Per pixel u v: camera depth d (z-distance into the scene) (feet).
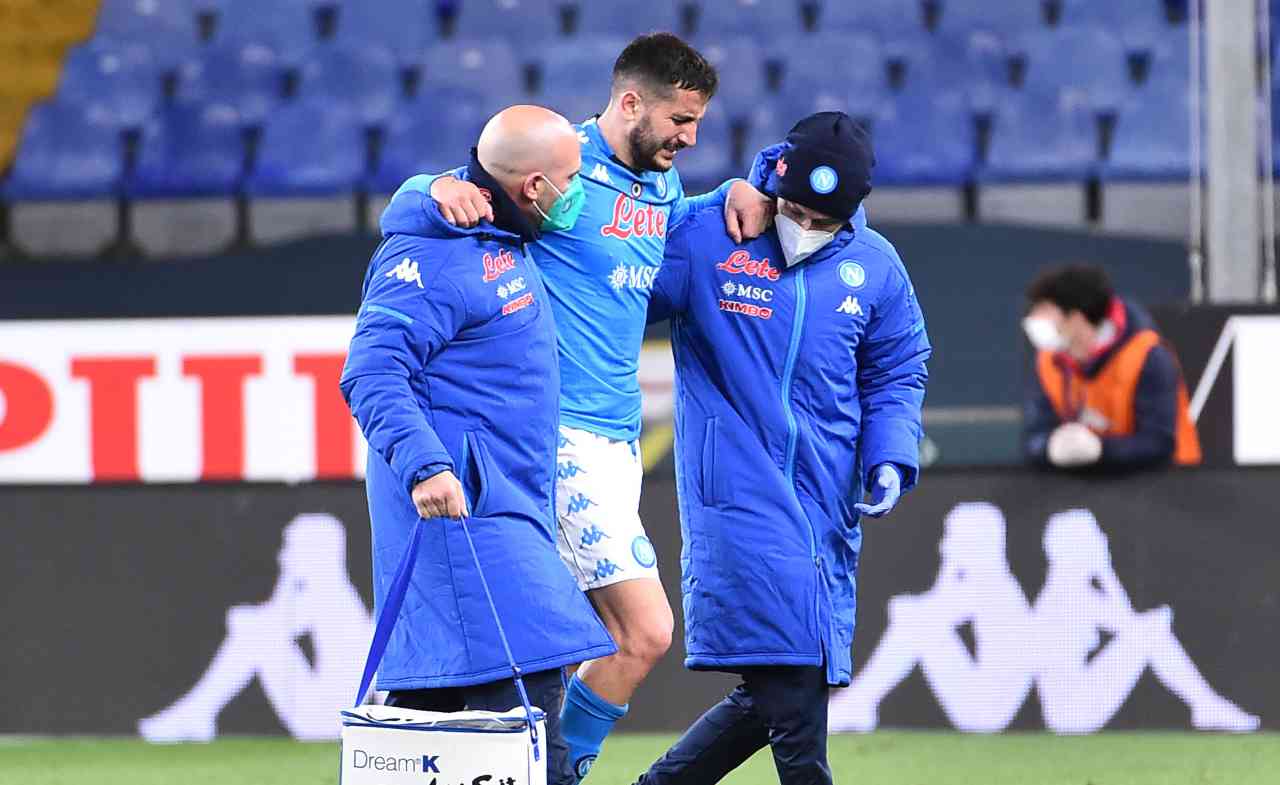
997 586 68.49
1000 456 86.63
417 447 37.32
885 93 136.77
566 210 39.99
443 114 138.41
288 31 146.20
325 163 136.15
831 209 41.93
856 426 44.39
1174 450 67.67
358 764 35.81
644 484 69.05
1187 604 67.77
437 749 35.37
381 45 145.07
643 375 78.23
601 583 45.78
